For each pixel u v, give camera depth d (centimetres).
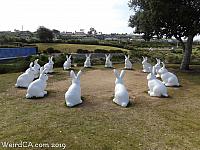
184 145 712
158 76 1723
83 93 1268
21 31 10238
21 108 1009
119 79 1151
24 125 828
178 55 3219
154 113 979
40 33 6025
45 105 1053
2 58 3059
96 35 10975
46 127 813
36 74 1628
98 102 1109
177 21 1944
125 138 746
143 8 2169
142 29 2142
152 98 1201
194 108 1055
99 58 2866
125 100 1070
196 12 1912
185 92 1342
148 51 3747
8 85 1428
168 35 2155
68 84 1470
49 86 1412
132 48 4425
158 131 805
